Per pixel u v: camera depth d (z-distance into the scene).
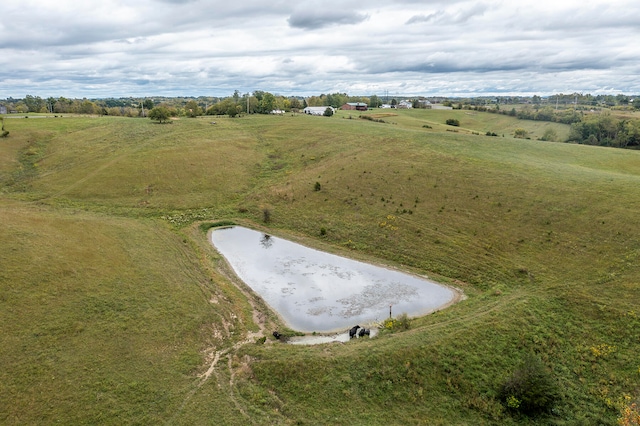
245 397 23.67
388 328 30.17
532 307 31.36
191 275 38.00
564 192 47.59
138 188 61.69
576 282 33.94
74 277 34.12
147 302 32.19
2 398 22.34
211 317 31.44
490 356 26.64
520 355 26.91
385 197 54.25
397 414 22.88
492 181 53.28
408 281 38.47
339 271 40.94
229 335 29.83
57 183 61.88
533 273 36.31
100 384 23.78
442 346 27.11
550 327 29.31
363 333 29.98
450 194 52.09
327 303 35.09
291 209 55.94
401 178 58.25
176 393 23.66
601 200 44.44
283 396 23.89
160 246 43.78
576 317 30.14
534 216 44.28
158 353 26.81
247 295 36.28
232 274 40.16
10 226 41.75
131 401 22.83
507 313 30.64
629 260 34.97
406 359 26.06
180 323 30.08
